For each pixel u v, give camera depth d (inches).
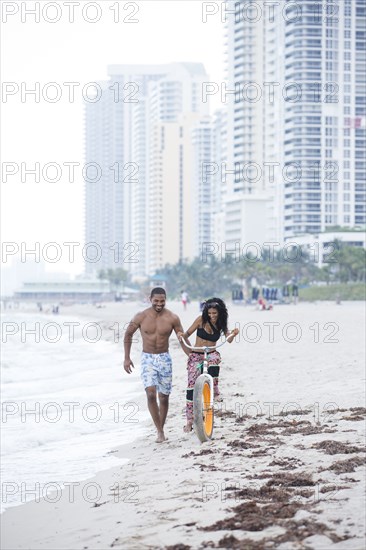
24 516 396.2
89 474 491.5
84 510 391.5
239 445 515.2
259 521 317.7
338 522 309.4
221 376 989.2
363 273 7012.8
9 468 527.8
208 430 548.1
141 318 569.9
